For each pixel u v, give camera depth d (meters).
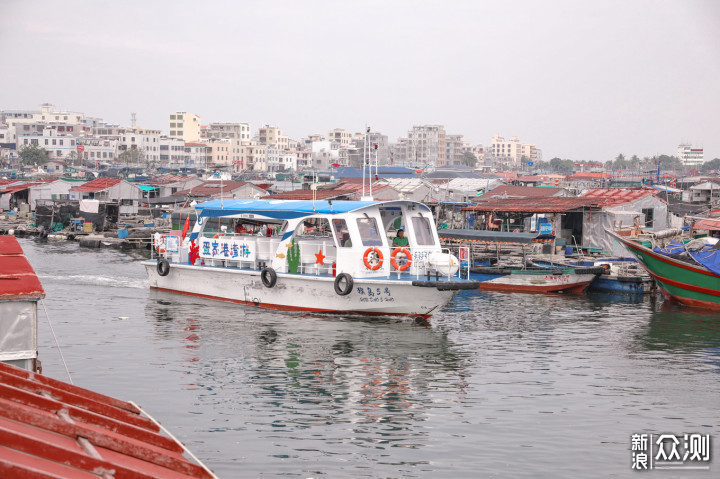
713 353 24.86
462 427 17.30
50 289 35.22
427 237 30.28
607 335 27.56
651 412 18.64
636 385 20.94
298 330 26.84
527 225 51.94
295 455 15.41
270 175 165.75
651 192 51.75
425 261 29.19
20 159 184.62
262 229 33.59
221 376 20.97
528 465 15.20
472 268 39.44
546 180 133.62
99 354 22.95
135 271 43.00
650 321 30.58
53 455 7.26
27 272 13.62
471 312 32.19
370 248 28.44
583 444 16.41
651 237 38.00
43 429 8.12
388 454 15.59
